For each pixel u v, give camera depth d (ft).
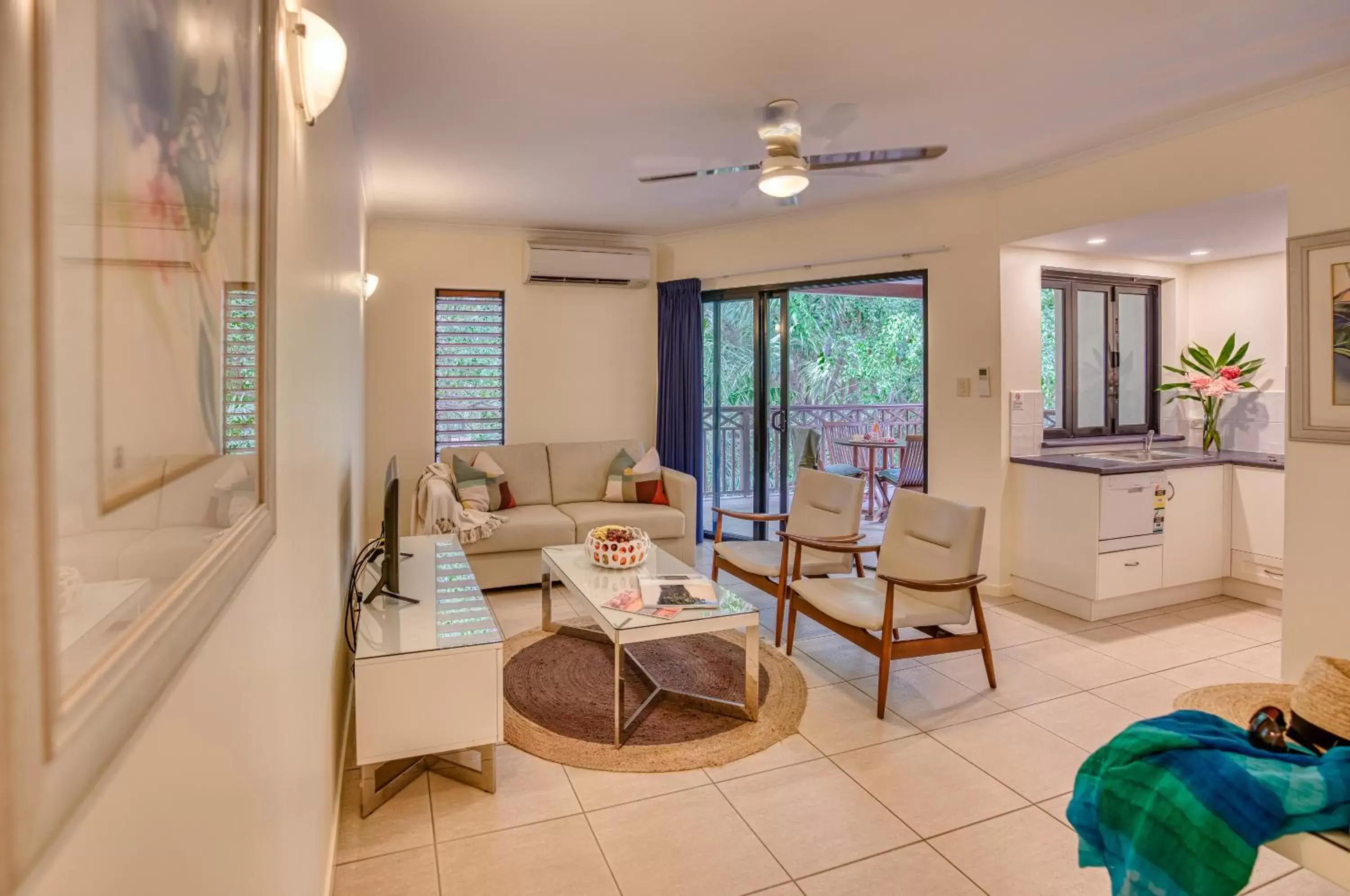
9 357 0.99
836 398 24.56
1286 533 9.78
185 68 1.89
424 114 10.40
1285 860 6.59
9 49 0.99
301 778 4.46
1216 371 14.80
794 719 9.07
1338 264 9.20
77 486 1.23
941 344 14.79
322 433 6.07
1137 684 10.12
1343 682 3.92
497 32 8.03
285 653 3.89
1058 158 12.56
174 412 1.76
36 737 1.05
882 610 9.68
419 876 6.22
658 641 11.89
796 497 13.35
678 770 7.91
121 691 1.39
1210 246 13.87
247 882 2.83
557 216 16.48
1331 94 9.27
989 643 10.18
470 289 17.42
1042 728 8.84
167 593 1.70
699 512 18.66
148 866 1.70
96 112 1.33
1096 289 15.47
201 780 2.17
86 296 1.28
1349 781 3.54
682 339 18.40
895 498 11.15
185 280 1.86
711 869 6.32
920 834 6.81
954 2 7.52
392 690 7.07
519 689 9.98
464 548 13.97
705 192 14.46
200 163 2.02
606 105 10.09
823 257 16.42
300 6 4.75
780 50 8.54
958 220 14.42
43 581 1.08
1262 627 12.53
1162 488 13.26
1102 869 6.32
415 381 17.10
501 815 7.11
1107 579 12.78
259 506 2.87
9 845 0.97
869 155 9.69
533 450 16.57
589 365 18.49
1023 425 14.26
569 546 12.16
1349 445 9.12
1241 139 10.23
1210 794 3.78
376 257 16.71
